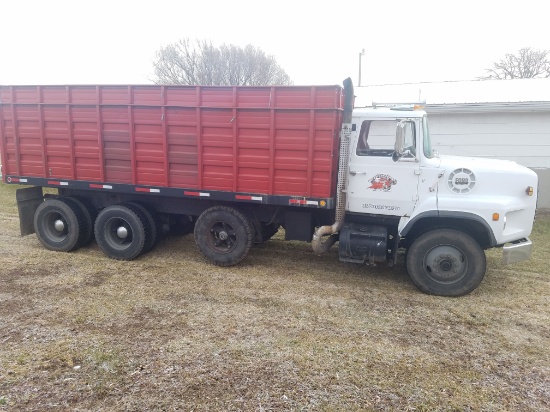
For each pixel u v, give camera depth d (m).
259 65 30.58
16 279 5.62
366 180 5.63
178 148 6.09
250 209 6.38
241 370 3.58
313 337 4.21
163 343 4.00
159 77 30.31
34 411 3.01
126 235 6.64
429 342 4.17
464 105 10.86
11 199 11.84
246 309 4.85
